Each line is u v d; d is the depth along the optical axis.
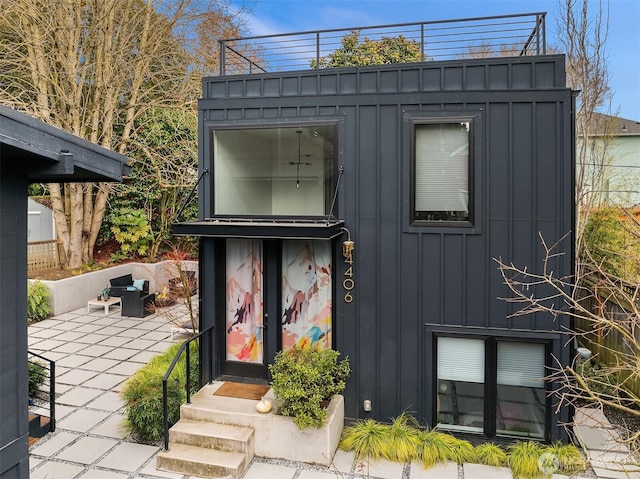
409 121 6.00
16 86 13.05
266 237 5.77
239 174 6.70
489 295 5.85
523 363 5.82
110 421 6.50
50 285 12.66
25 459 3.43
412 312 6.09
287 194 6.55
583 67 10.98
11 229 3.35
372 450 5.55
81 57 14.07
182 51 14.73
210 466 5.16
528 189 5.73
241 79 6.64
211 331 6.82
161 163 15.07
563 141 5.62
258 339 6.84
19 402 3.40
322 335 6.56
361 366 6.26
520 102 5.70
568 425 5.56
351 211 6.24
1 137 2.84
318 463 5.43
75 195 14.79
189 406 5.93
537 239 5.73
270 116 6.48
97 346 9.96
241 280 6.86
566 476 5.14
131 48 14.79
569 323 5.66
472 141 5.82
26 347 3.48
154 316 12.67
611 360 7.64
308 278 6.59
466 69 5.86
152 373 6.94
